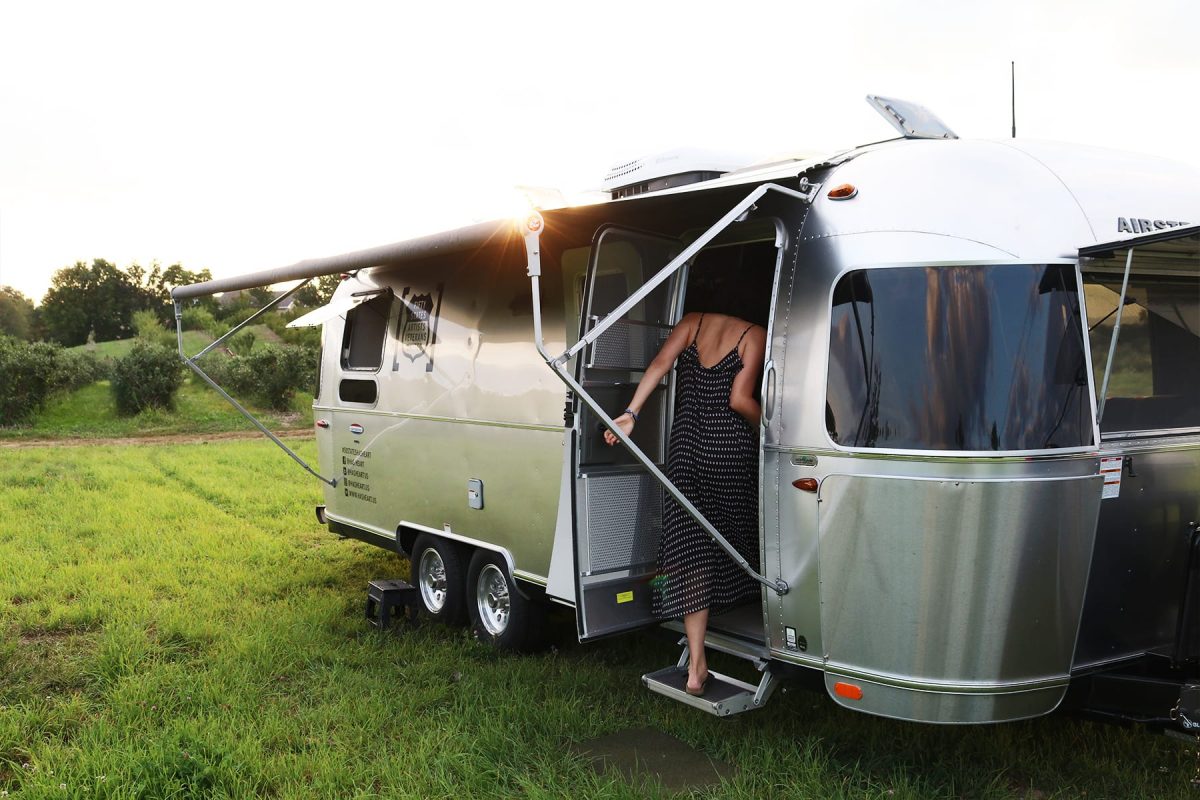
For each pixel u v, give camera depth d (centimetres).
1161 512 376
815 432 367
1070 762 386
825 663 374
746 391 411
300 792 368
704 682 408
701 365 419
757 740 410
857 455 353
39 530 859
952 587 342
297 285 602
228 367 2447
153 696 461
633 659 525
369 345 678
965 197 358
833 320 366
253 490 1117
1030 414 339
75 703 454
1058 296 348
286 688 485
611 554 450
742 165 465
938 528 340
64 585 663
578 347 358
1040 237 351
